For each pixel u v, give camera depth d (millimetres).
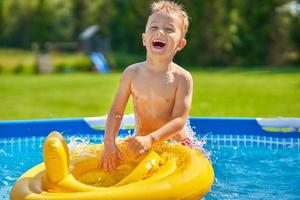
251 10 23156
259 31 23156
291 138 4445
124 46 29141
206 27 23984
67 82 15680
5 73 21672
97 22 30703
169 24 2889
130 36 28703
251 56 23391
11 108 8969
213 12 23844
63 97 10875
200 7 23859
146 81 2980
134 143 2623
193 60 24422
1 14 29547
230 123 4559
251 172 3412
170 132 2797
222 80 14516
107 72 22609
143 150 2617
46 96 11102
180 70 3000
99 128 4664
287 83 12797
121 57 27547
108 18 30141
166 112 2980
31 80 16750
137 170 2441
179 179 2352
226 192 2928
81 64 24141
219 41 23875
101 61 23844
